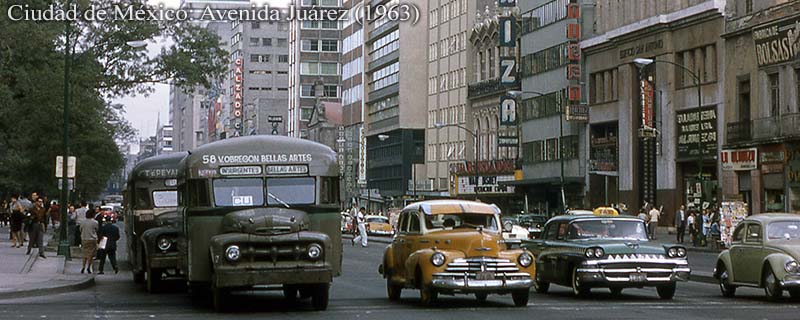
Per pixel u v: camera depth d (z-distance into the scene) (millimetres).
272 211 20688
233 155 21094
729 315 19828
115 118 78938
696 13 64562
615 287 23922
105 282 31250
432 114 116562
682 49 66938
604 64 75938
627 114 72438
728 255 24516
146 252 26859
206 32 56469
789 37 56062
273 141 21422
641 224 24984
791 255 22641
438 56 114812
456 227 22031
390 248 23672
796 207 55531
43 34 47969
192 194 21031
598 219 24938
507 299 24047
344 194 21797
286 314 20297
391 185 124625
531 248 26375
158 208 30422
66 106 42344
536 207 88750
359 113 139625
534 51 87500
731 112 61906
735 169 60250
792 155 56000
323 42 179750
